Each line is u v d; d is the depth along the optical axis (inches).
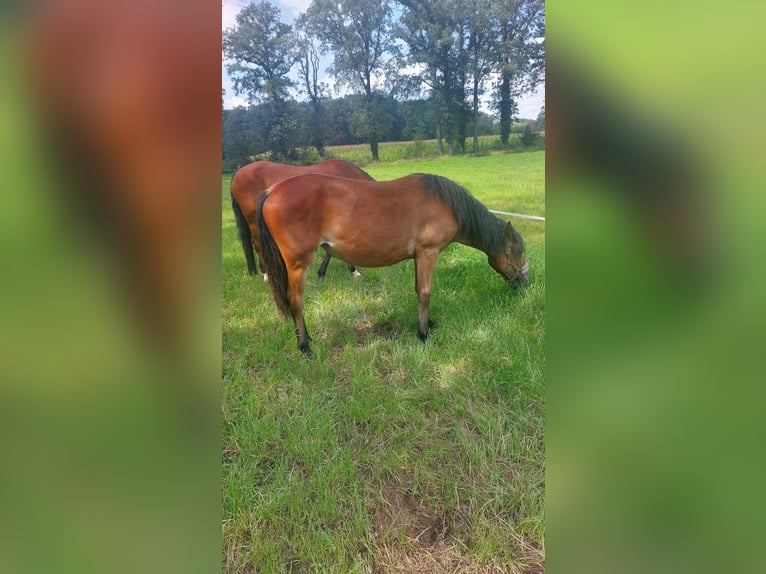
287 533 67.4
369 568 62.3
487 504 70.9
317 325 128.0
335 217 104.9
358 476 77.2
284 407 93.1
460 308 129.5
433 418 90.4
